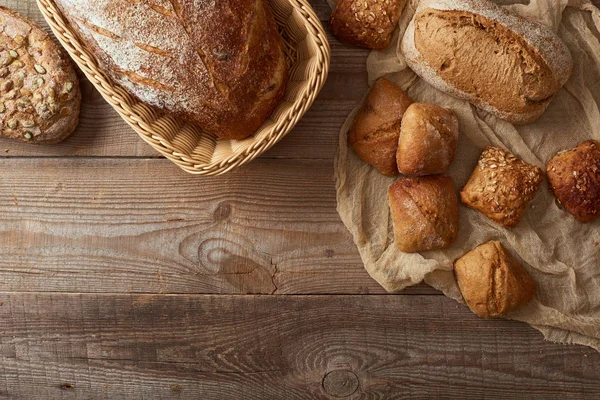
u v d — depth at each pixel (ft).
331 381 3.09
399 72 2.95
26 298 3.09
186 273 3.08
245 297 3.08
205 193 3.06
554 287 2.98
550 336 3.00
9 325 3.10
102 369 3.12
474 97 2.86
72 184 3.06
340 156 2.99
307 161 3.04
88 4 2.63
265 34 2.73
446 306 3.04
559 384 3.05
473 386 3.07
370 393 3.09
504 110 2.85
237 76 2.69
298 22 2.78
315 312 3.07
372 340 3.07
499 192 2.85
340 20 2.89
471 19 2.75
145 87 2.70
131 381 3.12
